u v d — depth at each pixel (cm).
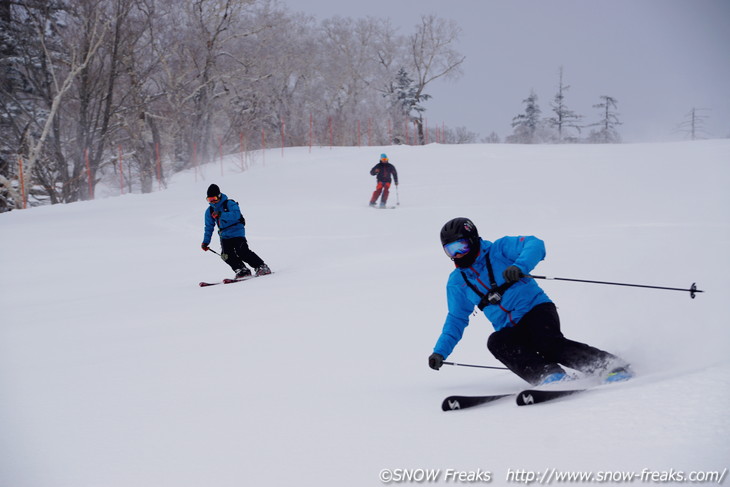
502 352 337
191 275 1051
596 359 311
